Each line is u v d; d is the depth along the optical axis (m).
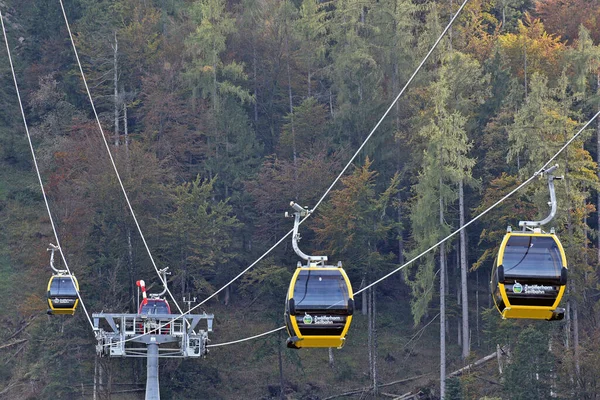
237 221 169.88
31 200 189.00
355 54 175.50
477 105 165.88
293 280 52.25
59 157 169.12
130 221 151.25
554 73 182.62
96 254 153.75
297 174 168.38
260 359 156.62
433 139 144.75
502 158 164.75
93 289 147.38
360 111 175.75
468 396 129.00
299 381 152.00
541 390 118.44
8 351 151.38
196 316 99.25
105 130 177.62
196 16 195.00
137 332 99.06
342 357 158.88
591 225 180.38
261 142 195.12
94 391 135.88
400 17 178.00
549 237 51.06
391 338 163.38
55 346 139.12
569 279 132.00
